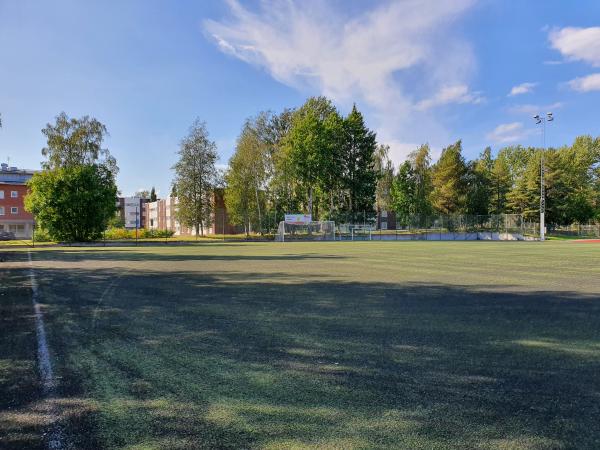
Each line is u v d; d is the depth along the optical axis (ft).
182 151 193.47
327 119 201.05
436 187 247.29
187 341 17.81
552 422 10.07
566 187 217.97
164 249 104.22
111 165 165.58
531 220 223.30
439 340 17.95
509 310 24.85
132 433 9.52
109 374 13.65
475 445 8.94
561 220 226.79
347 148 205.16
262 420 10.18
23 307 26.05
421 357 15.51
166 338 18.34
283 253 84.48
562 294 30.86
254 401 11.35
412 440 9.15
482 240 181.88
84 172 140.26
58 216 134.92
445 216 191.72
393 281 38.58
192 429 9.71
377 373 13.70
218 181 200.95
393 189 261.24
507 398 11.57
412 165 244.83
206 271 48.01
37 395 11.87
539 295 30.40
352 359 15.24
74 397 11.70
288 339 18.15
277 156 191.62
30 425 9.98
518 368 14.24
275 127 207.82
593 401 11.38
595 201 261.44
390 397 11.63
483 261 62.13
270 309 25.20
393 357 15.51
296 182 196.34
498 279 39.91
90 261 63.57
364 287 34.71
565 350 16.48
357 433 9.48
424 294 30.94
